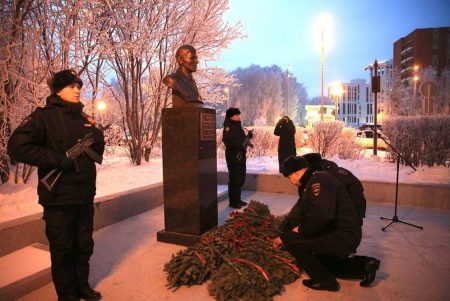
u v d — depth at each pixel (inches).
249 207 170.7
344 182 131.9
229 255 133.0
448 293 116.4
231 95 2222.0
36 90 213.8
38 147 98.2
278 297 114.9
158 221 202.8
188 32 311.6
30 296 116.2
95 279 129.2
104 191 217.0
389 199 241.8
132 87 307.9
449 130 299.3
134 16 285.3
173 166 165.5
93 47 245.8
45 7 220.4
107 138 327.0
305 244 117.1
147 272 134.8
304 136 521.0
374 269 117.6
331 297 114.5
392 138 330.3
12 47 215.0
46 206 103.0
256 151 449.4
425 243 163.8
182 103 165.2
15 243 143.2
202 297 115.3
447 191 224.8
